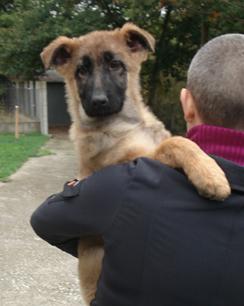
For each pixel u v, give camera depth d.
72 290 6.05
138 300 1.85
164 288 1.81
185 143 2.47
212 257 1.79
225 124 1.98
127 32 4.00
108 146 3.39
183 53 24.67
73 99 3.86
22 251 7.34
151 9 14.06
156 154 2.61
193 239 1.82
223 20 12.84
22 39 24.94
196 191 1.90
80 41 3.94
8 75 28.06
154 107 24.16
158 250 1.83
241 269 1.79
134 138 3.40
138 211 1.90
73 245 2.91
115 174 2.04
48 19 23.75
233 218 1.84
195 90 2.03
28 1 25.06
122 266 1.90
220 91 1.96
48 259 7.05
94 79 3.72
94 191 2.05
